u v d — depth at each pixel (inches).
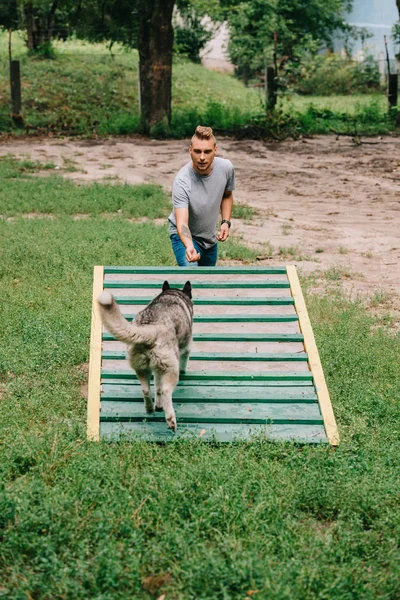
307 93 1567.4
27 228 492.1
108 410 236.7
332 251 482.6
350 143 975.6
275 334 268.5
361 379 281.0
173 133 1024.2
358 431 235.8
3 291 369.1
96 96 1205.1
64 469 202.7
